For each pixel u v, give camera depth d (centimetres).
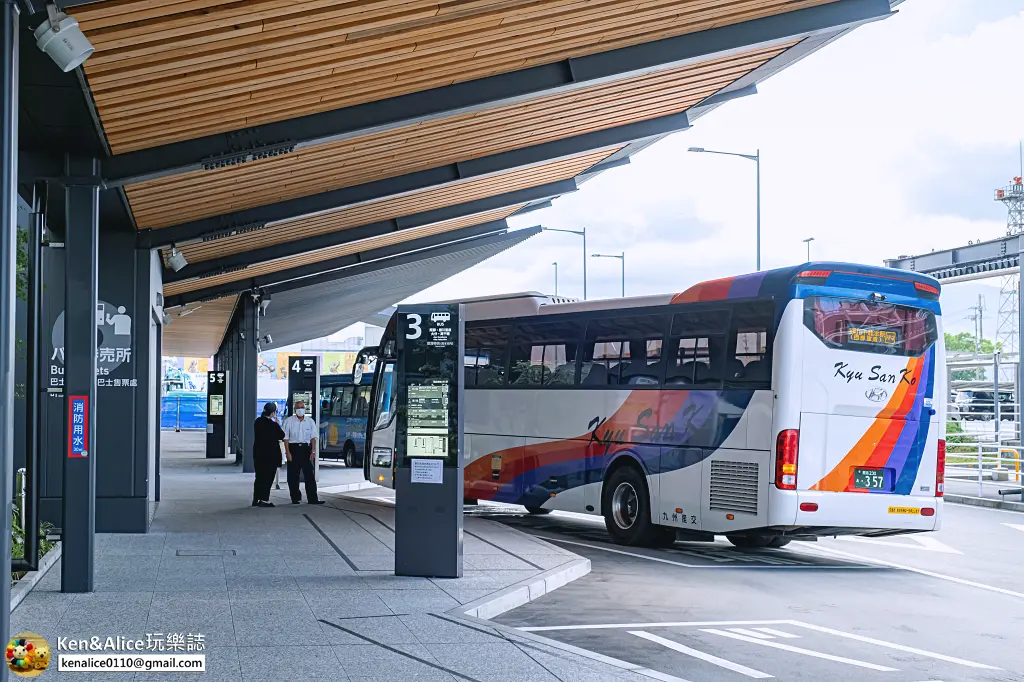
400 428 1173
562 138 1595
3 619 602
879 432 1429
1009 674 832
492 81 1155
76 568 1034
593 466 1702
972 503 2466
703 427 1506
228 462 3584
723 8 1099
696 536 1619
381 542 1452
